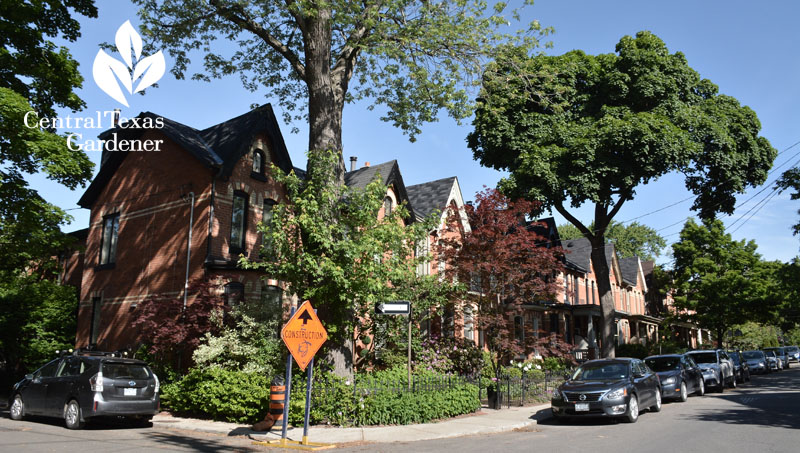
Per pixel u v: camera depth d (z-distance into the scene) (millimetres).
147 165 20281
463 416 14297
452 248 18938
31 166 18312
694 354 23609
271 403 11406
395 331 17141
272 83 19500
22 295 20891
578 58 27688
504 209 18438
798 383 26406
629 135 24125
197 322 15555
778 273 29547
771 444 9734
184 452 9156
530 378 19234
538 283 17828
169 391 14734
